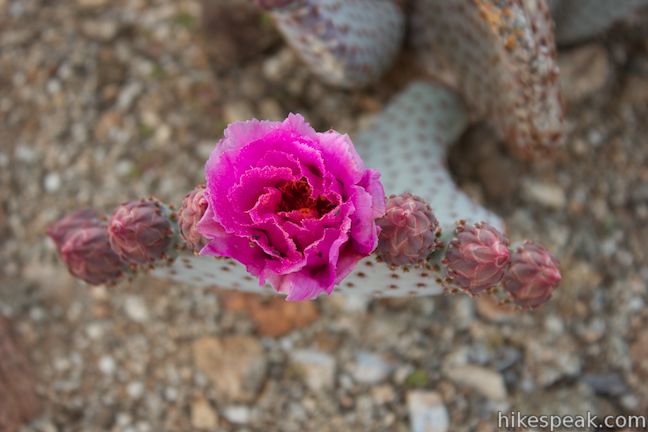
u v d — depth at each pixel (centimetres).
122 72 55
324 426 47
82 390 48
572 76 54
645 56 56
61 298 50
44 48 55
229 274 35
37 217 52
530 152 45
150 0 57
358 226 27
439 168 44
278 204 27
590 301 50
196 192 30
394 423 47
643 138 54
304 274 27
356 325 49
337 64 44
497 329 49
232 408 47
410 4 47
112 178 52
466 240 31
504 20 37
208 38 54
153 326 49
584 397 47
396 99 49
